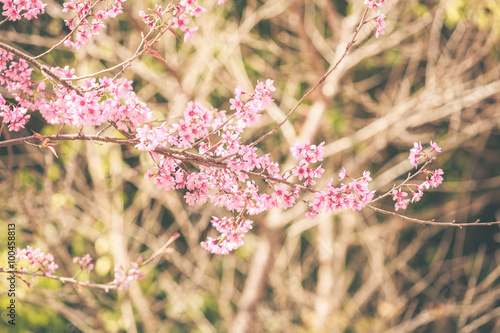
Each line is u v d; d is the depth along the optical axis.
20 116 2.52
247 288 8.15
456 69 8.95
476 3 7.64
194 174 2.54
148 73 7.64
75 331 8.57
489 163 11.11
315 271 11.27
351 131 9.91
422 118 9.13
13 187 7.05
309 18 9.23
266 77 9.08
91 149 7.82
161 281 8.87
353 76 10.28
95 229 8.28
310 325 9.20
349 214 10.03
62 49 7.64
